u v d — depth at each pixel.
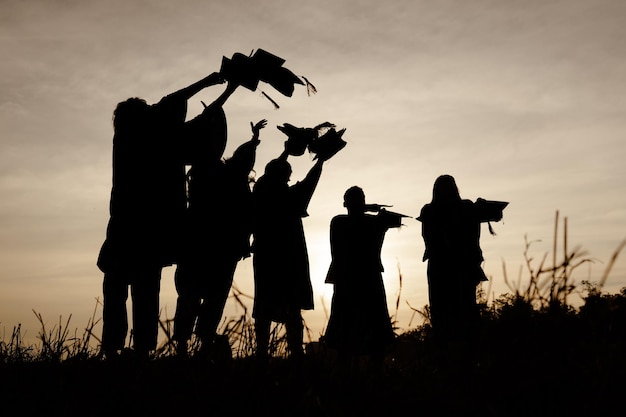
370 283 6.53
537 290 2.92
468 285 6.52
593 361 2.78
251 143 6.44
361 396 2.83
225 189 6.15
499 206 6.75
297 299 6.42
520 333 2.91
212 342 3.25
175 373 3.16
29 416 3.13
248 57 5.42
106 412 3.01
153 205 5.21
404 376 3.13
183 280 5.87
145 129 5.29
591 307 2.87
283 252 6.51
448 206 6.77
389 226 6.78
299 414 2.72
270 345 3.22
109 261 5.20
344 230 6.68
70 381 3.44
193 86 5.41
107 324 5.07
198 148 5.41
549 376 2.74
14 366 3.73
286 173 6.85
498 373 2.79
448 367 3.02
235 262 6.12
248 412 2.75
